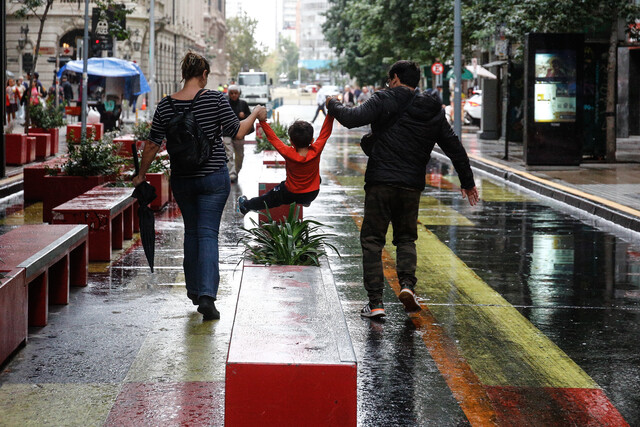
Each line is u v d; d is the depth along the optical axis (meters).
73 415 4.94
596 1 21.58
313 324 4.78
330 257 9.95
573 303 7.92
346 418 4.20
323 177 20.05
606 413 5.12
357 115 6.94
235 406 4.18
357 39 59.84
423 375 5.75
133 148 7.09
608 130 22.48
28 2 24.34
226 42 127.50
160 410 5.02
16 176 18.16
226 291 8.10
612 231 12.37
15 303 5.99
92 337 6.52
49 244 7.08
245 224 12.47
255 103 74.12
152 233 7.10
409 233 7.29
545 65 20.75
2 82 17.34
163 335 6.59
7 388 5.38
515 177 19.39
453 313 7.48
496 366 5.99
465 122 47.66
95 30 31.28
